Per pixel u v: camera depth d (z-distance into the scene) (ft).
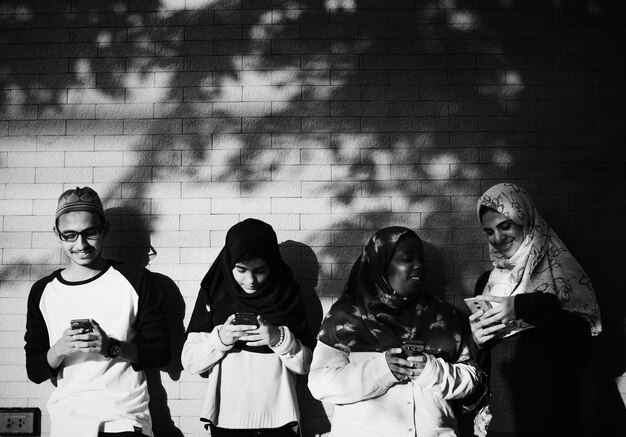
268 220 14.60
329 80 14.88
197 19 14.94
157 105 14.79
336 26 14.97
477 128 14.90
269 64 14.87
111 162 14.69
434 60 14.98
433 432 11.78
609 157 14.97
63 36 14.94
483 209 13.10
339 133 14.78
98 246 13.34
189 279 14.47
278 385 12.74
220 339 12.39
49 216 14.60
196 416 14.17
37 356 12.87
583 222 14.83
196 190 14.64
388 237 12.53
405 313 12.63
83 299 13.30
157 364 13.08
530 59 15.08
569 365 11.98
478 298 11.75
